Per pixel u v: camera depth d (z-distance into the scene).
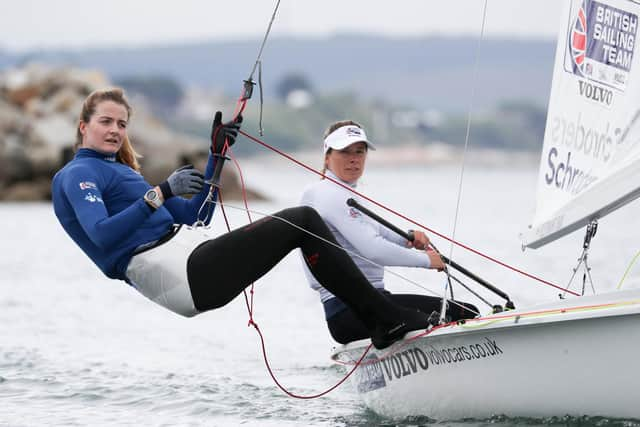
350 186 17.81
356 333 17.70
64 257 49.38
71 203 15.44
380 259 16.72
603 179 15.34
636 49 15.32
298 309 33.19
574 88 16.41
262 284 39.59
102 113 16.02
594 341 14.30
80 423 17.17
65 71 101.12
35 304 33.06
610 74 15.73
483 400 15.81
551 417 15.10
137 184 16.25
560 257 47.78
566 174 16.36
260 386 20.95
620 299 14.34
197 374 22.20
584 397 14.65
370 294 15.73
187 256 15.48
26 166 91.94
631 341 13.98
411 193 134.38
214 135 16.42
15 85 98.12
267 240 15.30
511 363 15.26
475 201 113.94
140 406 18.81
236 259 15.28
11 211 82.62
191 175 15.26
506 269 42.19
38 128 92.94
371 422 17.34
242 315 31.84
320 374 22.56
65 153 92.19
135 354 24.58
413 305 17.69
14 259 48.12
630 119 15.27
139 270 15.70
